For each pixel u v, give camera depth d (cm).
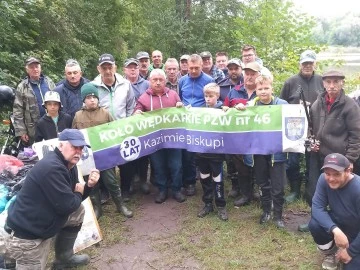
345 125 447
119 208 552
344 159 368
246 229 497
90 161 518
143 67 723
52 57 1237
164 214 551
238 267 418
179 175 587
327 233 394
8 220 352
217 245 461
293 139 484
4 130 696
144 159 618
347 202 378
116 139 532
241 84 558
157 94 562
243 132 506
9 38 994
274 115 491
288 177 579
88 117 525
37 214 345
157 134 557
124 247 469
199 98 584
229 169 593
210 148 521
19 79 905
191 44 1848
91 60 1535
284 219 524
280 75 817
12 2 922
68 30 1312
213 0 1894
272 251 447
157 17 1895
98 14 1784
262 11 1023
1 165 461
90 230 449
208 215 538
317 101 469
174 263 433
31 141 581
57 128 516
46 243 368
